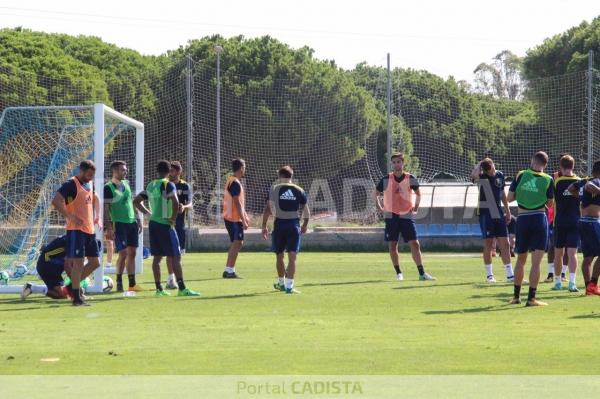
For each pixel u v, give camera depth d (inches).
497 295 1804.9
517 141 4618.6
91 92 5467.5
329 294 1840.6
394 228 2194.9
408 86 4709.6
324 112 5556.1
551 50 6235.2
